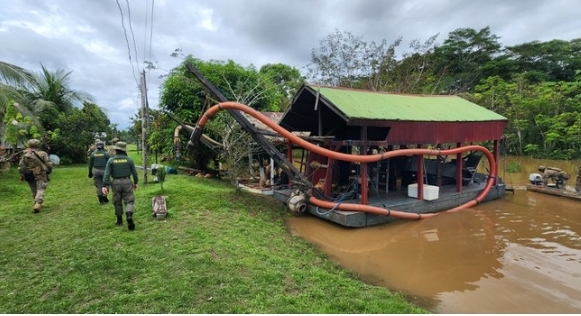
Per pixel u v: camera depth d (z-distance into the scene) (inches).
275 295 157.9
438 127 381.7
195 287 160.7
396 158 463.2
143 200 339.3
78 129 776.9
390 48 965.8
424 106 419.2
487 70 1476.4
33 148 307.1
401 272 220.2
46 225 260.8
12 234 238.8
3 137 553.0
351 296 166.4
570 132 838.5
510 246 271.9
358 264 233.3
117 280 166.7
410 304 169.5
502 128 472.1
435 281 207.0
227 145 413.1
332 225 327.0
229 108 336.2
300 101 382.6
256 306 145.8
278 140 458.9
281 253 227.3
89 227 255.3
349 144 340.2
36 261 190.5
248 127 352.8
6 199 353.7
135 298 148.3
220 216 298.4
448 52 1654.8
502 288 196.9
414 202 362.9
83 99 913.5
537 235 300.5
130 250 207.9
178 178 498.3
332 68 981.2
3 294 152.7
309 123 452.4
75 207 317.4
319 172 419.2
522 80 1091.9
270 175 504.4
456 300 181.8
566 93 952.9
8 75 623.5
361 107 337.4
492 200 446.3
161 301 146.8
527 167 801.6
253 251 217.8
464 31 1681.8
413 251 260.8
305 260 221.6
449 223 339.6
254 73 628.7
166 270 179.6
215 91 349.1
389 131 340.8
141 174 551.8
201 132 359.3
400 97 431.2
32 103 761.0
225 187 456.8
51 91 829.8
